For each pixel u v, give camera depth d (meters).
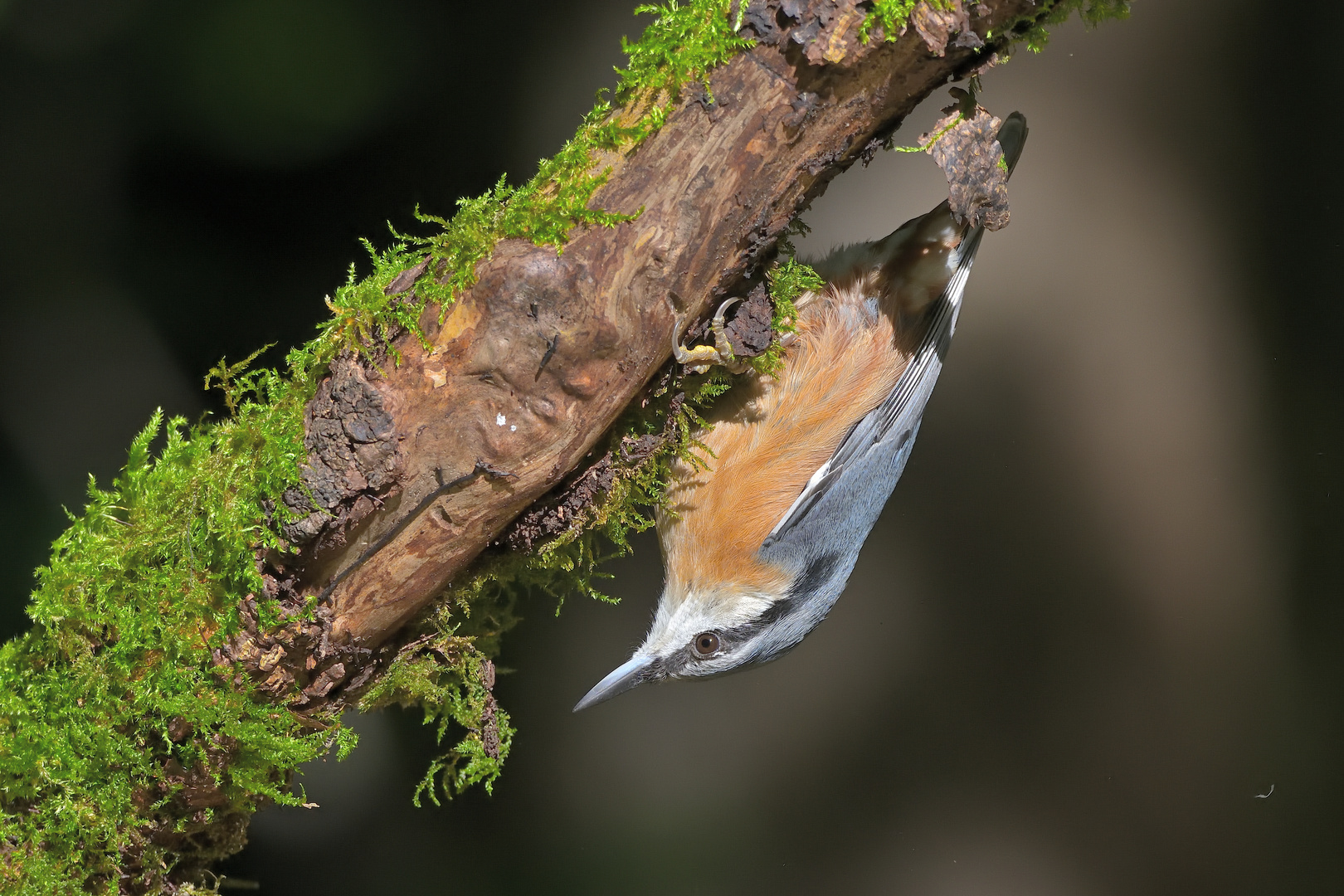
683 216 4.93
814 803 5.11
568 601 5.11
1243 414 5.10
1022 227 5.11
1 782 4.95
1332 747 5.09
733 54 4.92
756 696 5.11
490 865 5.09
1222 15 5.11
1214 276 5.10
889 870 5.10
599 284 4.93
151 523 4.94
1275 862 5.09
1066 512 5.11
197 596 4.94
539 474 4.93
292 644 4.94
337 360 4.93
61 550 4.95
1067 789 5.10
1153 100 5.11
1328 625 5.09
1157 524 5.11
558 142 5.07
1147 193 5.11
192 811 4.95
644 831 5.09
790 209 4.93
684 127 4.92
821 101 4.93
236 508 4.93
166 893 4.95
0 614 5.03
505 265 4.92
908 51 4.92
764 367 4.97
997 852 5.10
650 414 4.95
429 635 4.95
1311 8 5.10
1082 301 5.11
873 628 5.11
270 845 5.07
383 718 5.09
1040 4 4.93
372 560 4.93
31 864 4.94
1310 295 5.10
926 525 5.11
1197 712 5.10
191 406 5.05
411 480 4.93
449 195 5.07
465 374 4.93
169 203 5.06
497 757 4.96
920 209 5.09
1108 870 5.09
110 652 4.94
